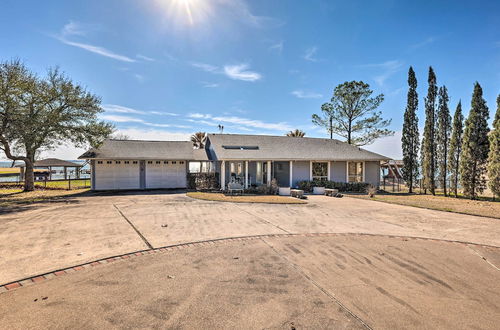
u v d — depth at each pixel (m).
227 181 22.17
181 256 5.64
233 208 11.91
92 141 19.30
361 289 4.20
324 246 6.43
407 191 22.72
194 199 14.88
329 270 4.95
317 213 10.89
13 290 4.04
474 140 17.98
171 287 4.21
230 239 6.95
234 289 4.16
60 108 18.81
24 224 8.48
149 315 3.41
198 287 4.22
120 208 11.75
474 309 3.63
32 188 19.77
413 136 21.84
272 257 5.63
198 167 27.78
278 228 8.20
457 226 8.68
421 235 7.53
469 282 4.50
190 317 3.37
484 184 17.55
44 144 19.58
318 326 3.20
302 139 25.09
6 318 3.29
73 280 4.42
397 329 3.16
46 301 3.73
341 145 24.88
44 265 5.03
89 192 18.70
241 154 19.97
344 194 18.34
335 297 3.93
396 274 4.81
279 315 3.44
